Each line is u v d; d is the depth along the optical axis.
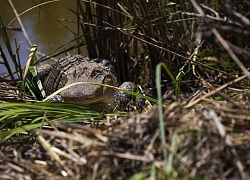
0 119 7.96
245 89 8.48
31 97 10.94
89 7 11.73
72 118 7.99
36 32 14.98
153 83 12.20
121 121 6.10
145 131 5.59
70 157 5.64
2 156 6.23
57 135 5.80
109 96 10.86
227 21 7.21
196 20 11.71
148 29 11.55
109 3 11.31
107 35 11.50
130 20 11.52
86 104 10.35
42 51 13.98
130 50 12.85
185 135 5.43
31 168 5.75
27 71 10.30
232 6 7.65
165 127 5.56
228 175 5.08
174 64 11.87
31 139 7.66
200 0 11.17
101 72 11.01
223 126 5.50
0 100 9.41
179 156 5.12
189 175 4.83
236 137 5.46
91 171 5.39
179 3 11.41
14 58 11.38
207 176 5.03
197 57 11.45
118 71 12.16
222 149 5.16
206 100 6.29
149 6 11.19
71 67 11.62
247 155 5.17
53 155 5.70
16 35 14.84
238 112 5.72
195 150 5.22
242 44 11.10
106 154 5.36
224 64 10.75
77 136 5.75
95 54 12.30
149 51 11.89
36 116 8.20
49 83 11.92
